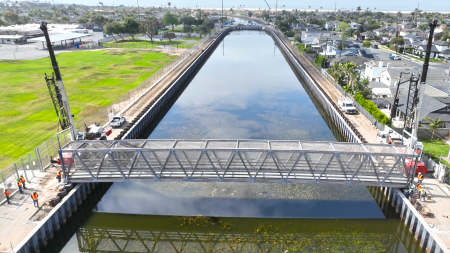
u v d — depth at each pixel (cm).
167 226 3080
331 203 3425
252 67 11375
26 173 3509
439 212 2886
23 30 15175
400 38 12988
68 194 3155
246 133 5362
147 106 6006
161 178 3177
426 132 4716
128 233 3075
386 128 4450
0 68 9244
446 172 3362
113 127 5106
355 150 3173
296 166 3198
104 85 7638
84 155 3409
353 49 10606
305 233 2981
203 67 11394
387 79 7269
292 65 11662
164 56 11825
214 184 3788
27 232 2638
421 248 2734
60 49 13300
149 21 14912
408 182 3145
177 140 3297
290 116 6294
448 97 5800
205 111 6619
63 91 3634
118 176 3231
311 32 16162
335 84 7581
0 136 4631
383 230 3069
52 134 4706
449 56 10912
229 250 2803
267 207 3334
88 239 3030
